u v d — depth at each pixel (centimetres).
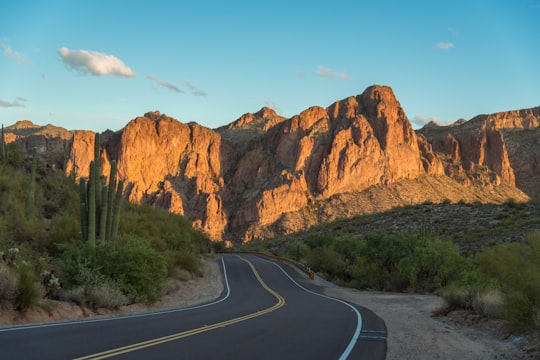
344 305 2617
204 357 880
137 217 4069
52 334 1041
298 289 4153
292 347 1080
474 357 1113
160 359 831
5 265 1469
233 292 3512
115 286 1914
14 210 2791
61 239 2577
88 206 2248
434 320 1961
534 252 1625
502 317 1544
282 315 1869
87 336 1035
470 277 2100
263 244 11925
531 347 1140
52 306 1471
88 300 1711
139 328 1227
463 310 1970
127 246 2158
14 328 1114
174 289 3056
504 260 2183
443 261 3819
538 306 1296
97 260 2016
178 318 1573
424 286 3831
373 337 1339
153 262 2283
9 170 3606
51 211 3344
